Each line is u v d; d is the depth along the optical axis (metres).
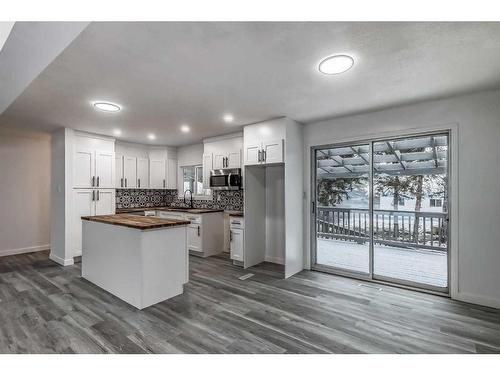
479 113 2.78
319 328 2.31
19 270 3.95
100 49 1.85
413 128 3.15
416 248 4.77
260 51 1.91
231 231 4.40
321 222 5.30
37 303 2.79
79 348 2.00
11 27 1.65
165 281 2.90
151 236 2.76
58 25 1.65
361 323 2.40
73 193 4.30
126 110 3.30
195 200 5.89
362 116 3.52
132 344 2.05
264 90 2.67
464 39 1.77
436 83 2.52
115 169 5.13
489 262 2.73
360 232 4.80
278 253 4.46
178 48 1.85
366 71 2.26
